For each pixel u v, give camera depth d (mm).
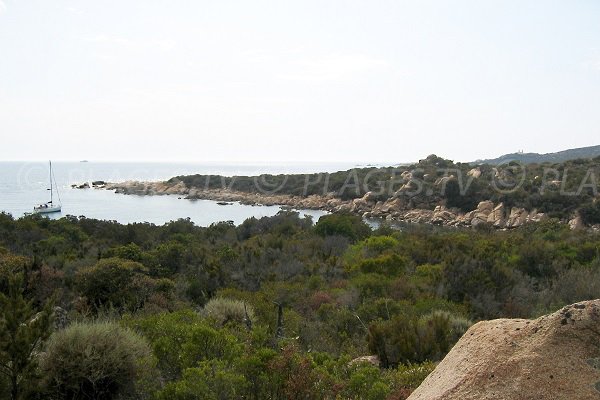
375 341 8898
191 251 22562
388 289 16344
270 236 32969
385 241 29594
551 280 18391
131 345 6668
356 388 5883
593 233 36188
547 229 40625
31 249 23828
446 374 3648
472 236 32594
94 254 23391
